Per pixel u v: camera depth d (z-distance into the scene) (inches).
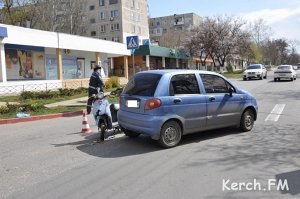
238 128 385.4
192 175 239.6
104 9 3383.4
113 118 379.2
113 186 221.6
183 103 326.6
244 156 284.8
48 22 2207.2
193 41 2378.2
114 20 3346.5
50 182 233.0
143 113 318.3
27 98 799.7
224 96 360.2
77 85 1169.4
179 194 205.3
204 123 343.6
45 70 1138.0
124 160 282.0
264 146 316.8
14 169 264.8
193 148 315.9
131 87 343.6
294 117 473.7
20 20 1979.6
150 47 1776.6
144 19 3688.5
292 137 351.3
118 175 243.4
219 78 365.1
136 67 1828.2
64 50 1221.7
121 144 339.6
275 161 269.1
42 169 263.0
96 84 558.3
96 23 3425.2
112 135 378.3
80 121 508.4
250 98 385.4
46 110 604.7
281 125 417.4
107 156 296.0
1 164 279.6
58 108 633.6
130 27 3452.3
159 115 312.8
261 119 461.4
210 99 346.6
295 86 1039.0
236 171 246.8
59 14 2429.9
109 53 1450.5
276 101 663.1
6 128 467.8
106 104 358.9
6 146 347.3
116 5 3334.2
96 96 361.7
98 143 346.6
